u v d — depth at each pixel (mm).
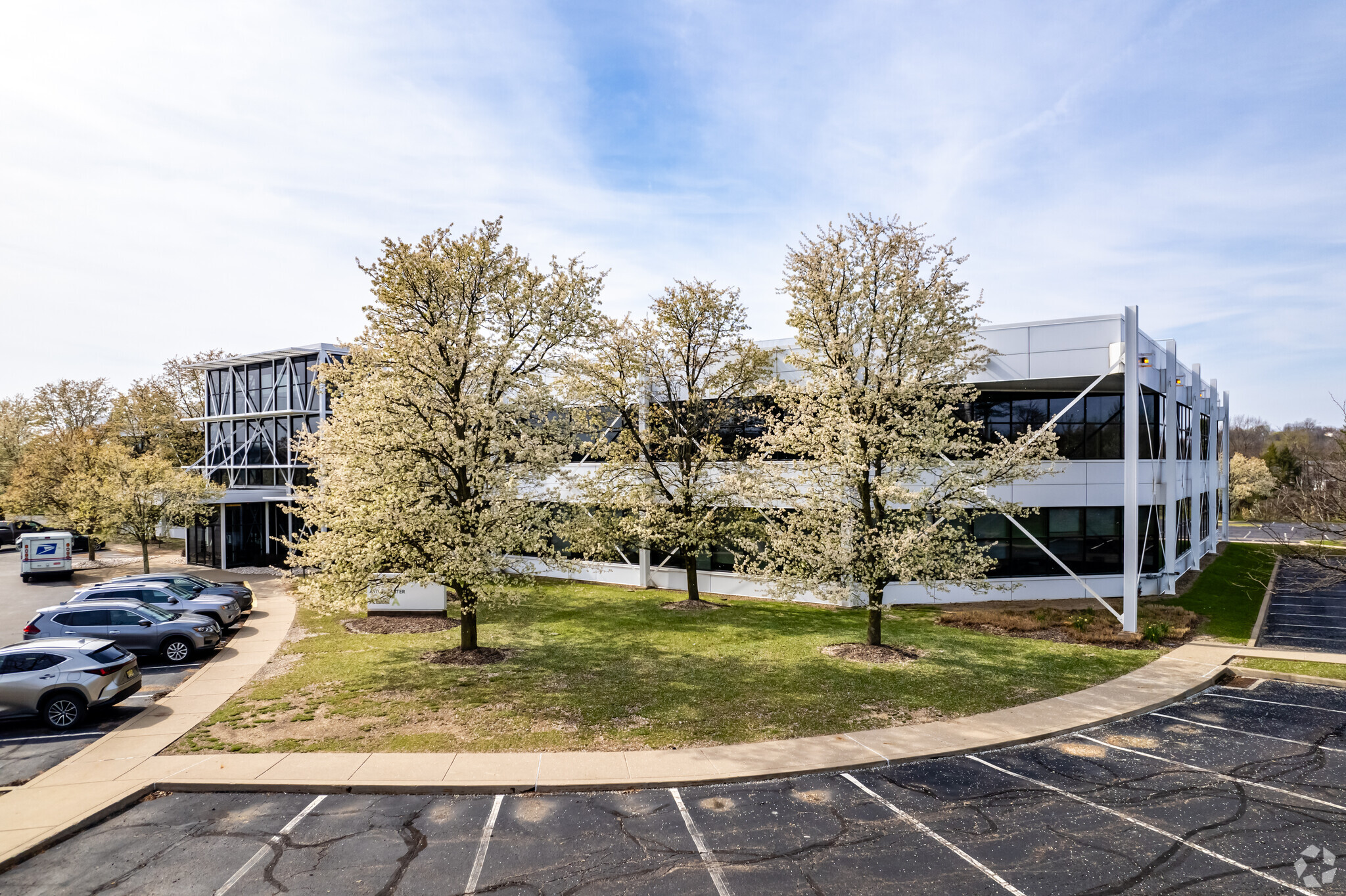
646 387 26109
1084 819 9133
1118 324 22078
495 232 17891
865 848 8375
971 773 10672
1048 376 22906
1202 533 38281
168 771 10430
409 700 13922
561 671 16062
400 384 16312
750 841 8562
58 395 60062
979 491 17531
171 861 8070
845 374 17359
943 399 18844
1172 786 10156
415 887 7484
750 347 24766
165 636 17344
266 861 8055
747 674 15789
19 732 12492
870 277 17562
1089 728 12719
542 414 19422
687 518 23859
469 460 16984
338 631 20938
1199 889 7465
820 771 10672
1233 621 21906
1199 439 34312
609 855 8211
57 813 9008
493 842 8500
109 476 35094
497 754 11117
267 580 31828
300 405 35500
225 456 39125
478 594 16281
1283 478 57906
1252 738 12125
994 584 17375
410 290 17172
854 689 14641
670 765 10742
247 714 13125
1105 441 25688
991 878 7707
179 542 54438
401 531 15961
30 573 32938
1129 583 19875
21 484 45375
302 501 17766
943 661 16969
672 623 21781
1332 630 21312
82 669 12719
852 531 17531
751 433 27281
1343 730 12492
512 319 18469
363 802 9648
